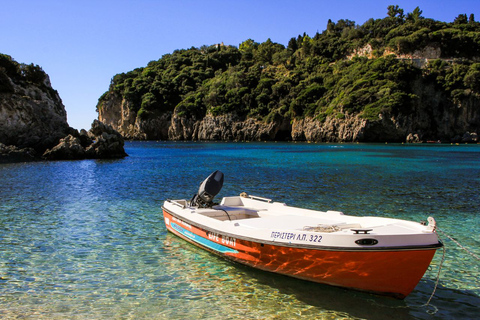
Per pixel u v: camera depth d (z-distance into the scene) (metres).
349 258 7.76
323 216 10.34
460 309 7.70
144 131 160.88
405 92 110.50
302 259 8.38
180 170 33.72
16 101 50.94
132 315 7.44
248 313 7.53
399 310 7.68
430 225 7.68
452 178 27.25
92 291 8.49
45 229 13.51
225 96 148.88
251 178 27.45
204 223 10.70
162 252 11.09
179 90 168.00
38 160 45.91
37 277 9.24
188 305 7.86
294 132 126.94
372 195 20.17
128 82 177.62
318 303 7.97
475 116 111.06
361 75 118.62
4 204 17.98
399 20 160.50
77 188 23.06
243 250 9.50
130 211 16.45
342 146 85.50
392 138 107.31
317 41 171.50
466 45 130.12
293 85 143.50
